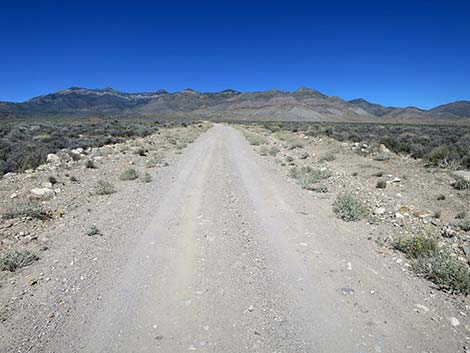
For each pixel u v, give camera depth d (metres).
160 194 9.91
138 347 3.56
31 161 13.53
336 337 3.71
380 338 3.67
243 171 13.92
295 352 3.49
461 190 9.07
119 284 4.81
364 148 18.14
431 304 4.26
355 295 4.52
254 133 40.09
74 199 9.08
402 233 6.50
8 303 4.28
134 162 15.54
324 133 28.59
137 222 7.42
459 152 13.20
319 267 5.33
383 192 9.52
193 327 3.89
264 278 5.02
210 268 5.32
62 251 5.85
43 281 4.84
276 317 4.08
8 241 6.14
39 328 3.82
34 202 8.45
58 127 36.75
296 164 15.35
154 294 4.57
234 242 6.36
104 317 4.05
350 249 5.96
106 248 6.02
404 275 5.00
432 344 3.56
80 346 3.56
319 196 9.57
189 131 39.53
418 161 13.82
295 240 6.42
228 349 3.53
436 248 5.52
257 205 8.81
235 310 4.22
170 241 6.39
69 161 14.69
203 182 11.68
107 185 10.43
